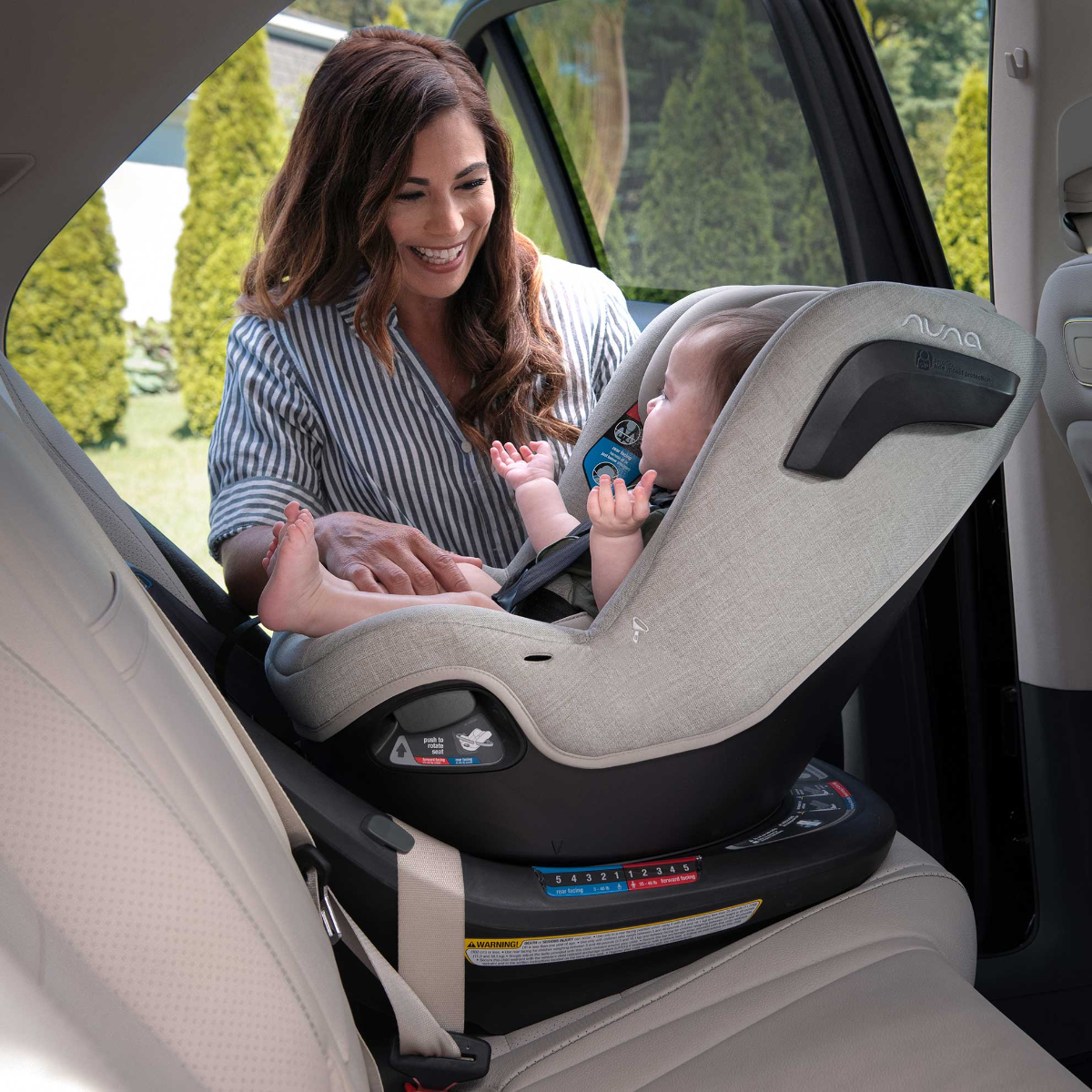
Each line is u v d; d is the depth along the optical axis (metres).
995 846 1.37
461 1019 0.87
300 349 1.36
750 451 0.82
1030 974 1.30
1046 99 1.27
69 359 5.46
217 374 5.67
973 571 1.34
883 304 0.82
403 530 1.11
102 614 0.57
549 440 1.45
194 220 5.49
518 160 2.27
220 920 0.53
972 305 0.87
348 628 0.89
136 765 0.52
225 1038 0.51
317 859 0.73
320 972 0.61
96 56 0.78
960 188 5.91
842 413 0.81
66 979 0.44
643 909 0.89
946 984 0.89
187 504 5.12
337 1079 0.58
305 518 0.93
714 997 0.89
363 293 1.35
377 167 1.20
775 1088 0.78
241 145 5.47
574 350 1.50
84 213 5.35
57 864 0.47
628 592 0.85
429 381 1.37
